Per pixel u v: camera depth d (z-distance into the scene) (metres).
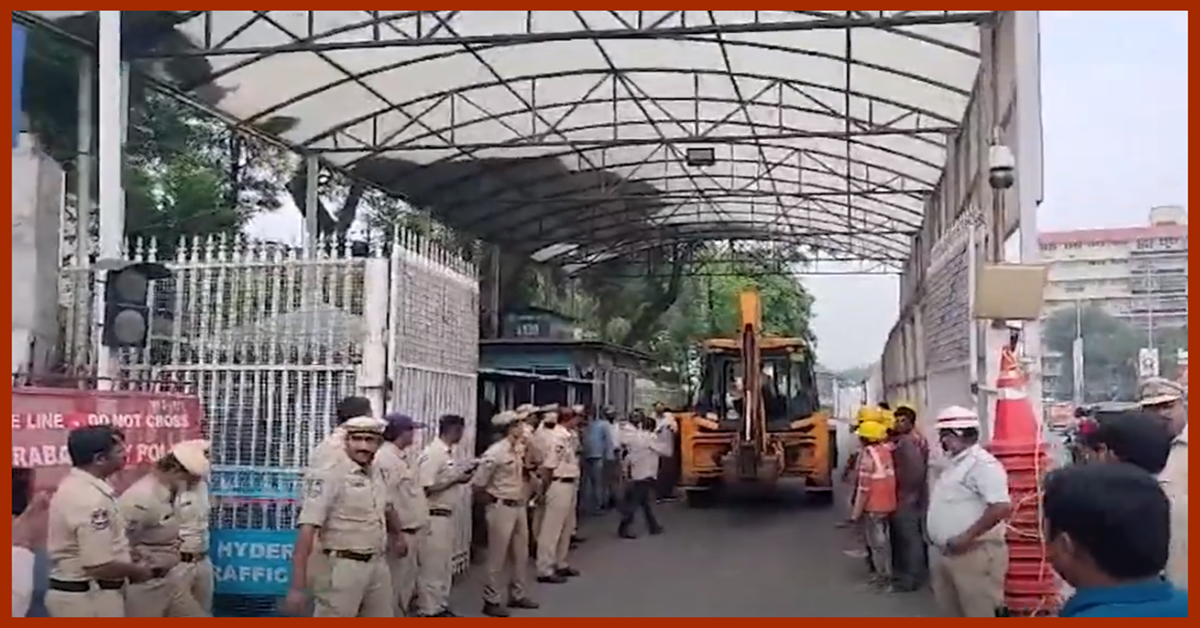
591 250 31.00
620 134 19.20
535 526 11.14
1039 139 10.20
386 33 13.72
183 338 9.40
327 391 9.16
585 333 34.53
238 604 8.62
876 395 39.50
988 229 12.08
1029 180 10.13
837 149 19.81
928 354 14.56
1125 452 4.57
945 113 16.34
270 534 8.63
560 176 21.94
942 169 19.64
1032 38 10.22
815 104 17.00
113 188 9.74
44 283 9.50
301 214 24.47
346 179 20.83
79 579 5.41
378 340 9.11
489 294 26.67
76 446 5.48
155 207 20.11
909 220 25.16
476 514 11.79
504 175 21.45
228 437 9.24
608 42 14.58
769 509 18.33
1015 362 7.53
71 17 12.35
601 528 15.59
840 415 44.84
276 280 9.34
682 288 38.50
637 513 17.45
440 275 10.37
